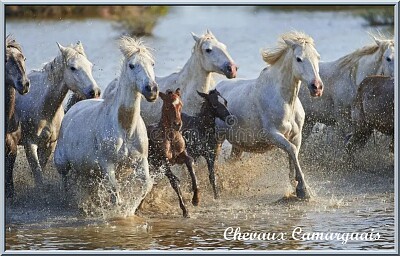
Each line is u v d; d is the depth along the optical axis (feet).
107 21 126.11
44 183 49.67
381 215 46.19
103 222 44.52
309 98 58.95
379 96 55.52
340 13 132.57
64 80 49.65
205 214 46.73
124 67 43.57
